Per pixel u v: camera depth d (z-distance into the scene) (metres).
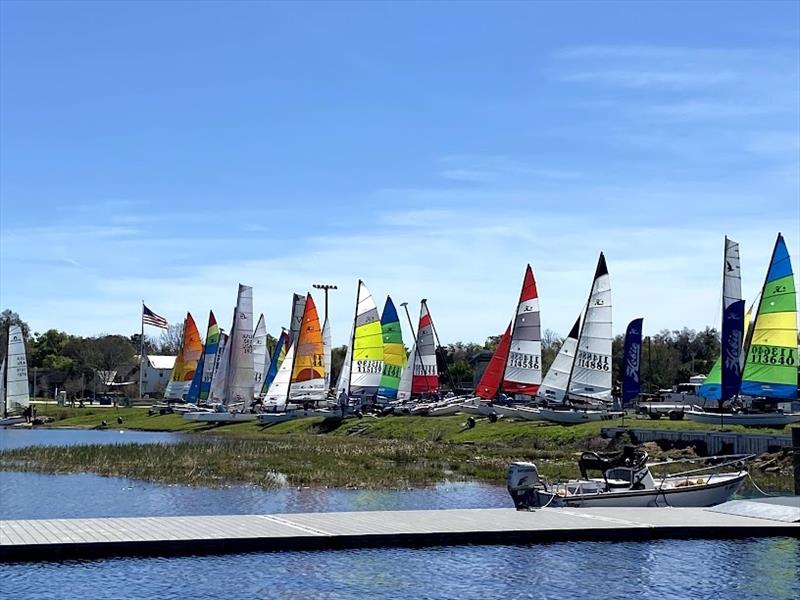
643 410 101.69
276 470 65.31
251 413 137.38
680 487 43.19
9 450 78.75
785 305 80.88
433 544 32.94
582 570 30.59
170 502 50.38
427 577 29.44
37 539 30.44
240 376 141.75
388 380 129.50
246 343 142.25
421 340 130.75
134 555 30.45
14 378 151.00
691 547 33.78
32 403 171.50
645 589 28.69
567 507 40.69
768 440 69.75
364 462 70.75
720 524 35.56
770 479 60.97
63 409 172.75
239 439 106.62
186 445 84.69
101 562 29.95
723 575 30.17
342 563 30.66
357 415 121.12
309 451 79.12
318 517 36.09
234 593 27.30
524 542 33.81
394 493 54.69
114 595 26.81
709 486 43.59
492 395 116.88
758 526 35.38
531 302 107.56
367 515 36.88
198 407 150.50
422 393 130.12
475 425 102.12
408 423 110.38
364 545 32.31
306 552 31.69
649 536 34.78
